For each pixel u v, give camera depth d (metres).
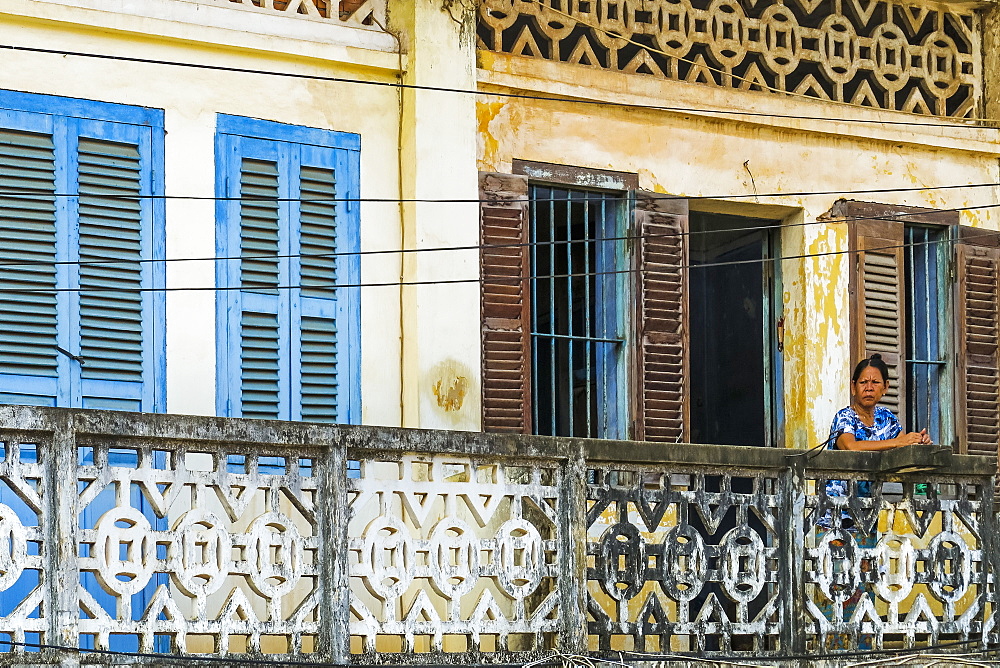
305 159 9.99
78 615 7.15
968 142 12.08
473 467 8.37
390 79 10.33
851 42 11.81
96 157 9.34
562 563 8.55
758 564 9.13
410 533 9.02
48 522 7.13
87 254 9.27
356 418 9.96
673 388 10.93
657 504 8.91
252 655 7.64
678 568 8.91
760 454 9.20
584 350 10.79
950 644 9.54
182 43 9.62
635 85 10.96
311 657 7.78
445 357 10.09
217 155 9.70
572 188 10.83
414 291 10.08
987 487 9.88
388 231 10.20
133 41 9.50
